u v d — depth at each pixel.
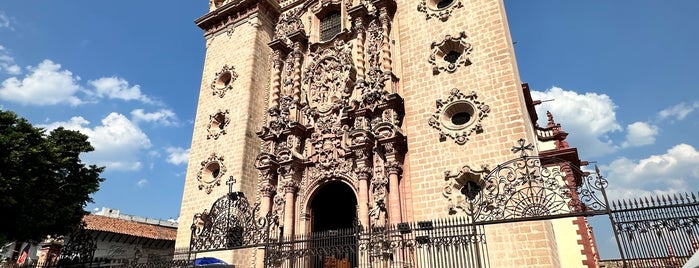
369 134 22.98
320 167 25.03
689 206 11.96
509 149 19.36
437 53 23.25
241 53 31.47
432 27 24.11
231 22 33.59
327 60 28.48
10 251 39.88
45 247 35.38
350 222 28.92
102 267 22.80
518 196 17.47
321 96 27.56
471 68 21.91
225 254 24.70
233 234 21.14
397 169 22.05
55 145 27.42
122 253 38.28
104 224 38.38
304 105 27.67
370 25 27.28
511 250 17.56
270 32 33.25
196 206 27.62
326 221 27.92
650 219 12.34
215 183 27.45
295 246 22.98
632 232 12.41
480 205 15.74
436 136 21.31
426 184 20.66
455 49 23.33
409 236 19.83
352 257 21.39
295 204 24.77
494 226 18.20
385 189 21.89
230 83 30.69
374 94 24.08
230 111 29.53
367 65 26.48
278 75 29.69
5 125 25.28
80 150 29.19
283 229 23.89
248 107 28.73
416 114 22.36
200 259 21.53
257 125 29.16
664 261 11.91
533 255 17.12
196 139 30.28
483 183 16.58
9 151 24.05
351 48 27.91
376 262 19.38
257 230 20.94
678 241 11.81
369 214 21.91
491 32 22.22
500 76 20.98
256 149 28.47
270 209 25.06
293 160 24.95
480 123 20.48
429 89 22.56
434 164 20.83
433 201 20.17
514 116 19.84
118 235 38.03
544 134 29.36
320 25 31.09
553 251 18.50
